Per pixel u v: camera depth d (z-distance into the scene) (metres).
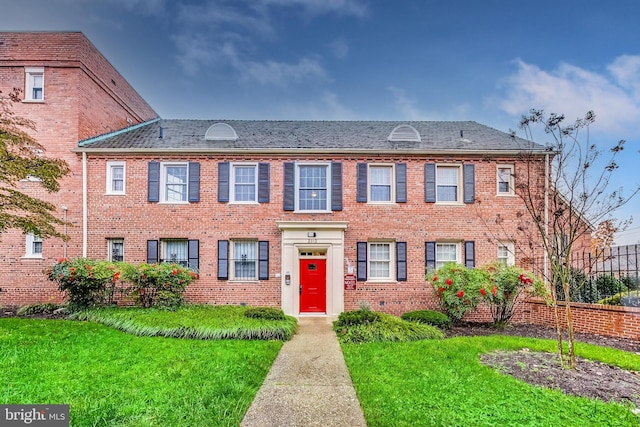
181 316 10.11
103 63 15.23
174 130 15.66
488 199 13.64
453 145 14.19
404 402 5.13
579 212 7.41
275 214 13.54
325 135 15.17
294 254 13.19
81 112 13.76
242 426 4.50
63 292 13.07
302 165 13.80
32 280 13.16
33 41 13.73
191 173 13.55
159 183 13.48
